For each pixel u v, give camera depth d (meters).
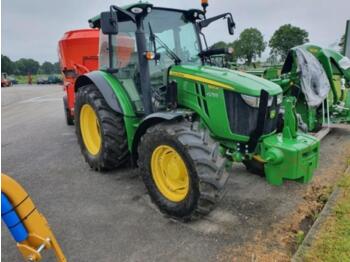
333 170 4.35
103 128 4.13
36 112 11.30
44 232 2.04
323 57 5.68
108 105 4.05
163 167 3.34
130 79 4.11
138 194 3.86
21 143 6.50
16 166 5.03
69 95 7.39
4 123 9.15
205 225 3.11
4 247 2.89
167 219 3.26
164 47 3.86
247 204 3.48
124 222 3.23
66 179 4.41
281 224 3.08
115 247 2.82
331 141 5.71
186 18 4.14
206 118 3.39
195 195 2.94
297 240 2.80
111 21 3.31
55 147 6.07
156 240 2.90
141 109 3.95
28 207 1.94
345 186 3.68
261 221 3.15
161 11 3.91
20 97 19.23
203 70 3.50
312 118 5.56
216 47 4.31
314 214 3.24
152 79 3.80
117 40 4.17
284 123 3.13
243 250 2.71
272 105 3.23
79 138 4.89
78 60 7.28
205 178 2.86
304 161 2.88
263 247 2.74
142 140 3.38
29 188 4.14
